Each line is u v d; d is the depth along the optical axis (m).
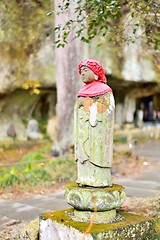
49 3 11.30
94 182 4.27
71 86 11.91
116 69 14.60
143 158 13.43
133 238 4.16
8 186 8.81
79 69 4.41
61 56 11.90
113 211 4.37
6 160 12.43
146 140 19.73
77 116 4.37
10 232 5.66
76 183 4.57
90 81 4.34
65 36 6.12
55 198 7.94
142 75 15.71
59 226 4.23
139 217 4.46
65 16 9.61
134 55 15.26
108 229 3.95
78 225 4.07
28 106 15.87
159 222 4.80
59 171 10.05
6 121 15.16
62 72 11.95
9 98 14.30
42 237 4.52
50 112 17.39
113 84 16.81
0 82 12.65
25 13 11.10
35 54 13.00
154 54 9.30
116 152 13.91
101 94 4.22
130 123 21.14
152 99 25.33
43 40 12.56
